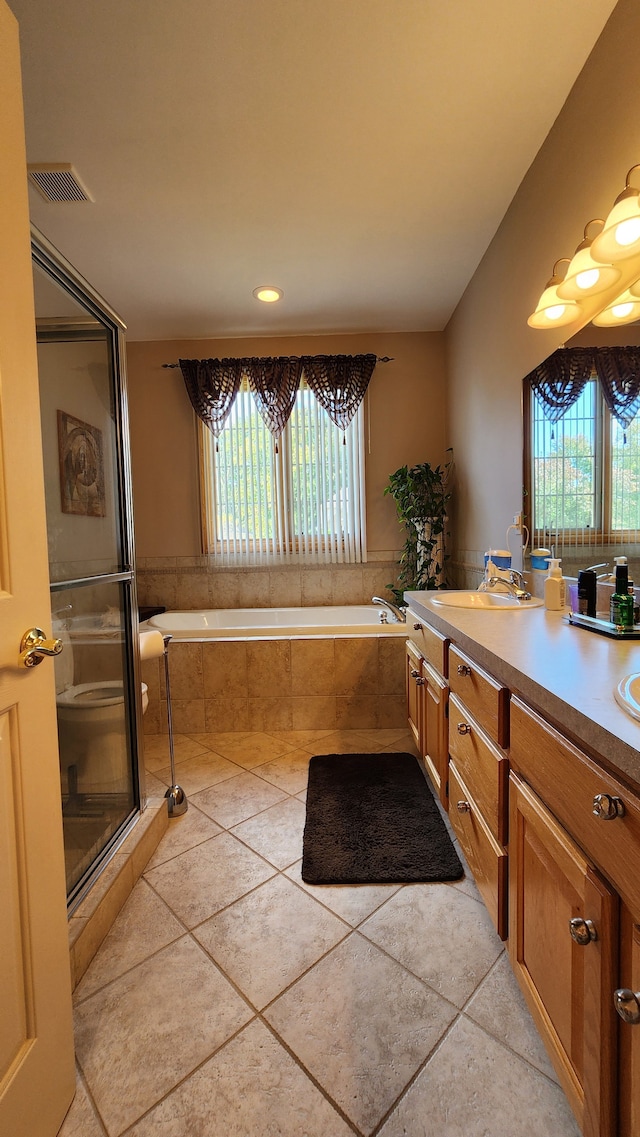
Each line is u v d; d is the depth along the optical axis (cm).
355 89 158
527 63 151
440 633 171
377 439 369
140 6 132
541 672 91
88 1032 106
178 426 368
